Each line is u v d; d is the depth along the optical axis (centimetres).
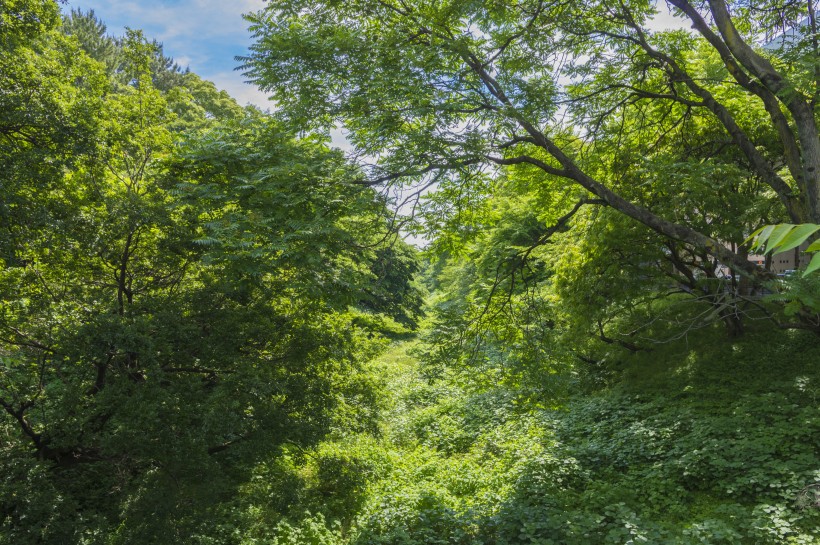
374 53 1102
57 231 987
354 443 1722
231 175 1068
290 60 1078
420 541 1088
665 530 1048
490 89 1197
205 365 1102
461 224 1391
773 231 124
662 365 1986
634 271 1762
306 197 1027
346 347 1380
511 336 1535
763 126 1572
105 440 969
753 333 1903
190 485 1016
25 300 1040
